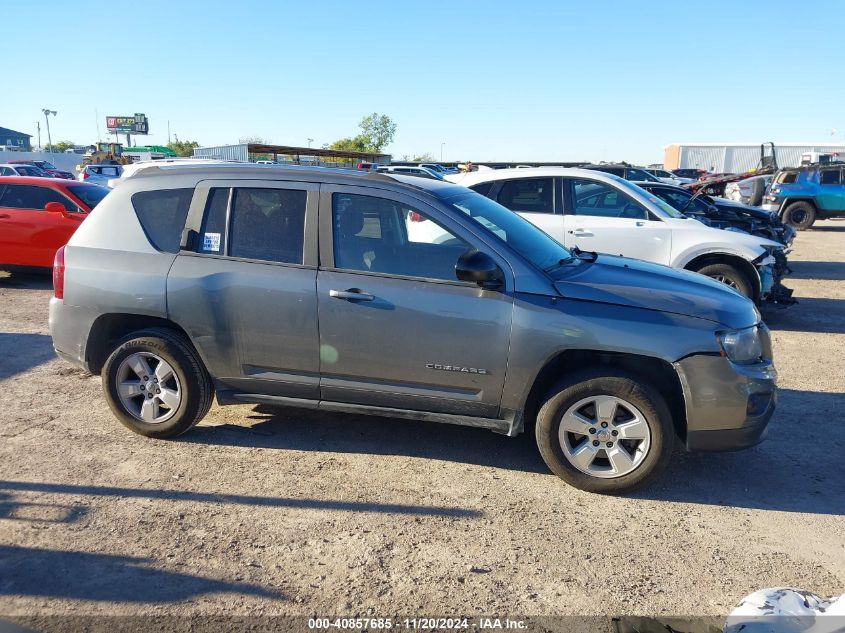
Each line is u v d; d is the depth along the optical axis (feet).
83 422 16.34
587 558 11.06
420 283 13.44
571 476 13.26
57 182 34.53
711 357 12.51
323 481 13.55
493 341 13.05
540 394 13.67
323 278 13.78
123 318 15.19
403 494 13.09
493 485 13.55
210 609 9.60
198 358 14.80
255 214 14.42
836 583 10.50
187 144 261.03
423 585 10.26
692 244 26.27
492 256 13.32
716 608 9.86
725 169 161.58
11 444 15.01
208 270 14.32
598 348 12.64
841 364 22.45
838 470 14.52
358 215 13.94
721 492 13.47
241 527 11.76
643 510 12.68
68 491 12.89
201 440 15.43
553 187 27.58
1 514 12.01
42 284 34.86
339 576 10.43
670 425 12.77
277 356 14.23
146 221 15.02
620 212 27.17
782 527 12.16
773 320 29.43
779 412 17.92
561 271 13.96
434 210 13.65
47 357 21.70
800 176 72.33
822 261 48.55
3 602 9.64
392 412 14.11
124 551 10.95
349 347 13.75
